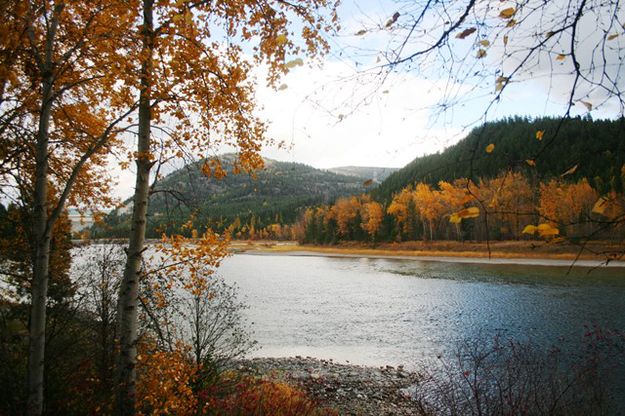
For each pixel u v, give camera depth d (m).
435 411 7.52
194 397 6.04
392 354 15.10
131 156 5.06
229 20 5.41
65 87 4.84
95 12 4.80
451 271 41.09
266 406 6.88
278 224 123.75
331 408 9.64
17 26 4.38
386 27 2.28
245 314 21.98
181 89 5.19
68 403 5.44
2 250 5.98
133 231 5.19
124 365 5.03
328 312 22.55
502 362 7.93
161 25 4.97
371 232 79.38
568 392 6.10
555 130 2.04
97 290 7.05
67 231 7.09
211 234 5.54
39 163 4.93
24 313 6.39
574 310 20.09
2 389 5.12
